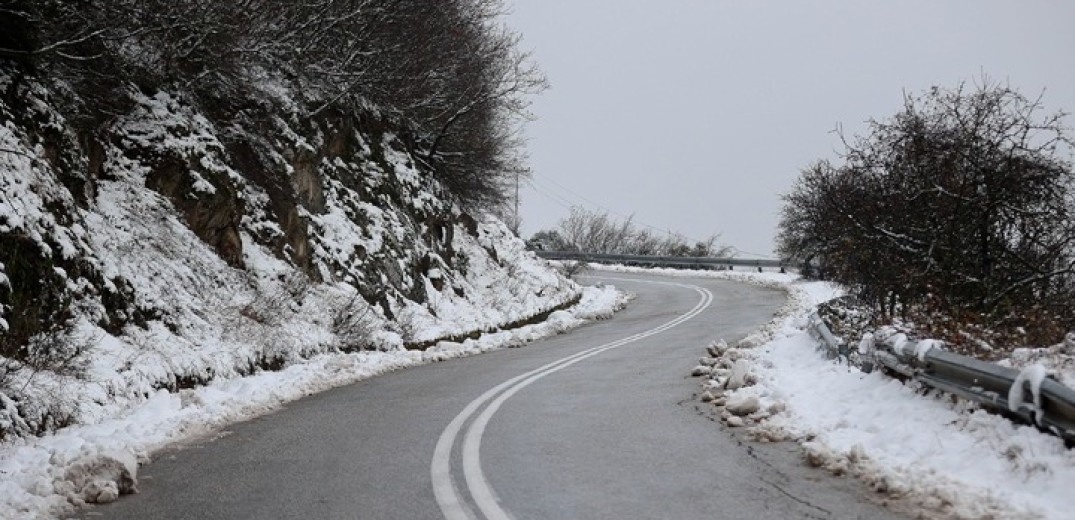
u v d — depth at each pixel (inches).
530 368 530.0
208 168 594.2
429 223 947.3
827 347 422.9
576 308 1122.7
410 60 945.5
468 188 1199.6
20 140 414.6
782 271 1706.4
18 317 354.0
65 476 244.1
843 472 230.8
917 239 504.4
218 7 580.1
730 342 634.8
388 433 321.7
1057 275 456.1
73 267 402.6
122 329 424.8
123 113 566.9
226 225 594.9
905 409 271.1
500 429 321.4
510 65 1127.0
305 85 806.5
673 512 203.6
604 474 244.2
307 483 246.7
